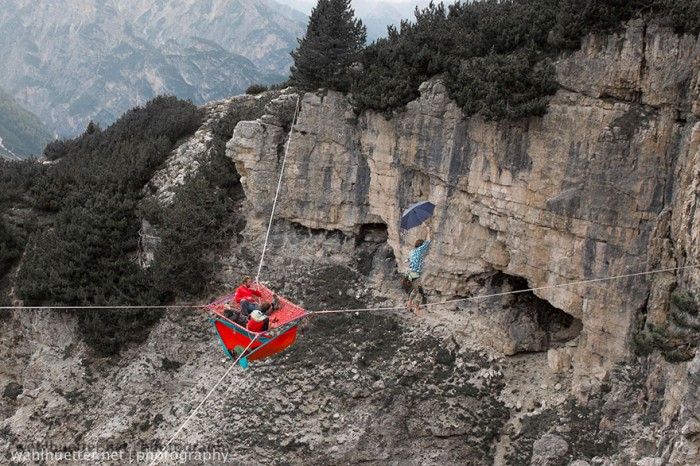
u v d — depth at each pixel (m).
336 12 44.22
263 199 48.50
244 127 47.84
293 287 46.94
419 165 41.31
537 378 39.25
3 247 53.12
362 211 46.16
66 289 48.69
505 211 38.06
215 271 48.72
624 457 32.41
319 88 46.34
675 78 32.44
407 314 43.53
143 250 51.41
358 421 39.03
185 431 40.97
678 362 30.39
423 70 42.19
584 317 36.22
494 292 41.44
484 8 43.12
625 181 33.94
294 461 38.34
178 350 45.81
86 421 44.44
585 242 35.44
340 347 42.47
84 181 56.66
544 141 36.06
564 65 35.53
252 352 25.75
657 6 33.00
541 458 35.09
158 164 58.94
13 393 47.28
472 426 38.31
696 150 30.55
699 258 29.30
